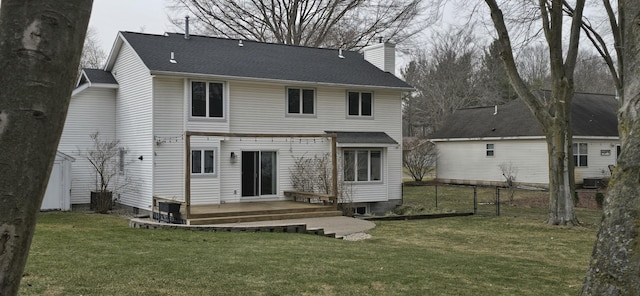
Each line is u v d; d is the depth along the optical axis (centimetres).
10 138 156
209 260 803
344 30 3250
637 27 250
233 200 1814
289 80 1862
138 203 1745
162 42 1891
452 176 3195
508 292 668
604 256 217
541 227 1451
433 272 773
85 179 1873
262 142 1875
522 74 4859
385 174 2073
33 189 161
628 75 252
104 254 834
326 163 1936
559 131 1483
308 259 842
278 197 1912
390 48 2272
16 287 162
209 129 1747
